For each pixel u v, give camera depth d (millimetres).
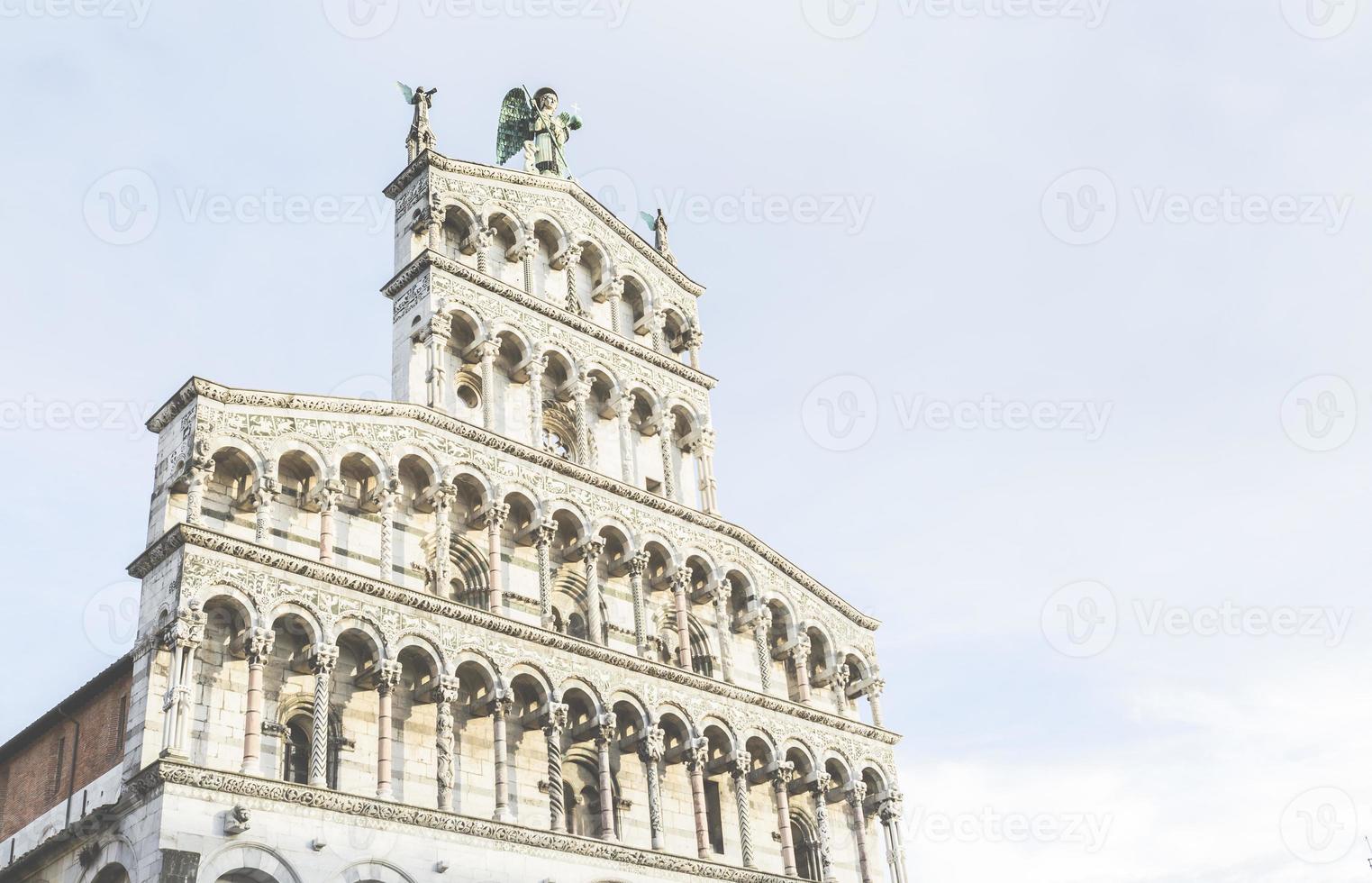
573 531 53812
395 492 47469
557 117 68062
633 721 51281
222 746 40219
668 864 48344
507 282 59062
